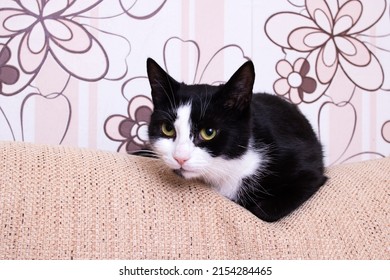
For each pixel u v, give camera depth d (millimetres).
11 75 1133
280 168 873
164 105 848
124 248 656
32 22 1135
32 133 1153
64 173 720
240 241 701
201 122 790
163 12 1199
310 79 1284
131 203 706
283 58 1266
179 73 1220
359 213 780
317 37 1279
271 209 806
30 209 656
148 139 926
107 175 743
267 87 1264
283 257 694
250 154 871
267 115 954
